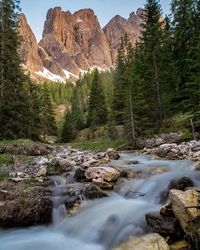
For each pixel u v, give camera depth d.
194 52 28.36
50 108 63.66
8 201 9.44
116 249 6.86
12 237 8.54
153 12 35.09
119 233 7.91
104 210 9.16
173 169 12.19
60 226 9.03
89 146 26.66
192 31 32.88
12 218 9.06
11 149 19.28
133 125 24.55
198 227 6.53
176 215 7.12
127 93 25.98
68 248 7.80
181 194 7.33
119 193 10.57
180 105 29.52
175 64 32.34
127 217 8.47
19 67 30.58
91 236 8.24
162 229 7.24
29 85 42.91
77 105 92.75
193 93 23.66
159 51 31.25
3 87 27.98
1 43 29.38
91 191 10.27
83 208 9.54
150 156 16.36
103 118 61.25
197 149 15.11
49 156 18.39
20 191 10.16
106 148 23.98
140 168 12.73
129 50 58.62
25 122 29.11
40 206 9.30
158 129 27.20
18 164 15.26
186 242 6.81
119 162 14.90
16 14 31.47
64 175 12.88
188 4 34.44
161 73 29.45
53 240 8.28
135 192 10.24
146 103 28.62
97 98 65.31
